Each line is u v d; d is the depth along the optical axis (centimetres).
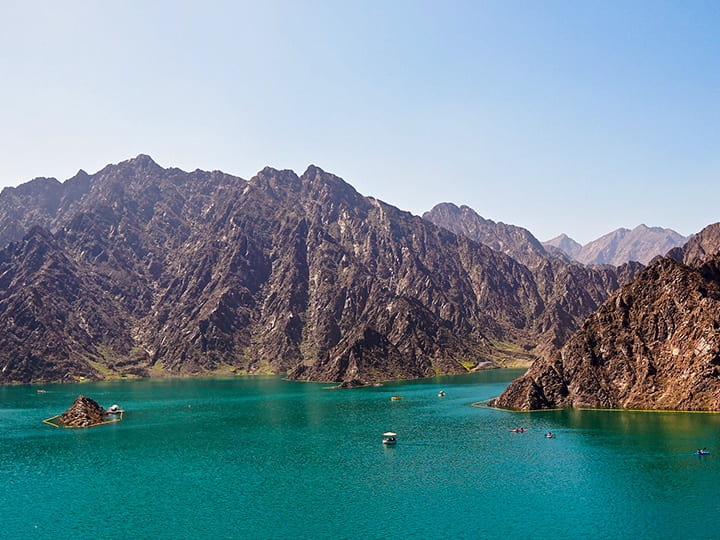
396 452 17450
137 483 14675
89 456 17662
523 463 15562
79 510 12781
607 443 17275
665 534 10756
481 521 11606
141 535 11369
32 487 14475
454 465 15688
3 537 11419
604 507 12094
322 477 14875
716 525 11062
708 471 14088
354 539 10931
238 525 11725
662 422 19675
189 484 14500
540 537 10806
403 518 11875
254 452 17875
